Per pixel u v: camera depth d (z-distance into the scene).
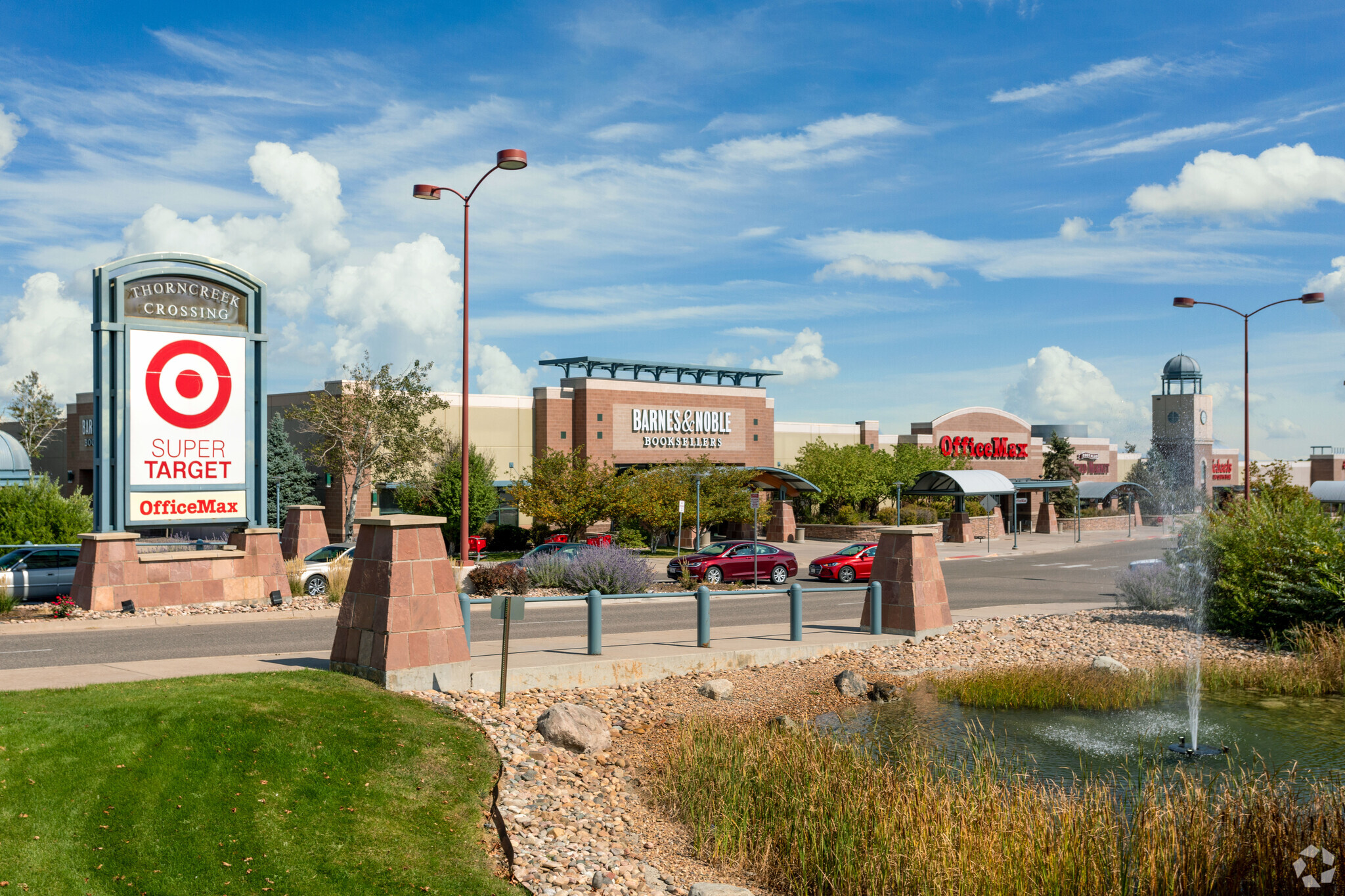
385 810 8.86
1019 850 8.12
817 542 53.41
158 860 7.39
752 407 63.78
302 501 48.66
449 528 41.72
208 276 22.53
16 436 66.12
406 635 12.16
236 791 8.49
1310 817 8.60
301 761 9.26
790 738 11.68
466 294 27.55
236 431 22.80
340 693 11.30
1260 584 19.75
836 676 15.71
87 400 61.97
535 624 20.42
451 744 10.60
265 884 7.35
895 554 19.33
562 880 8.14
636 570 26.33
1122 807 9.81
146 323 21.72
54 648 16.38
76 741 8.65
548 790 10.22
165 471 21.88
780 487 56.09
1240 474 92.19
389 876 7.75
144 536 49.16
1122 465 95.88
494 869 8.20
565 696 13.75
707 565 29.81
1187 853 8.12
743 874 8.73
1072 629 20.55
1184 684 16.00
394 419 44.06
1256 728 13.26
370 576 12.41
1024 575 35.00
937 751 12.02
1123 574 25.08
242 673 12.31
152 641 17.30
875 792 9.48
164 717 9.39
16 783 7.84
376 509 48.50
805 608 24.22
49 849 7.23
